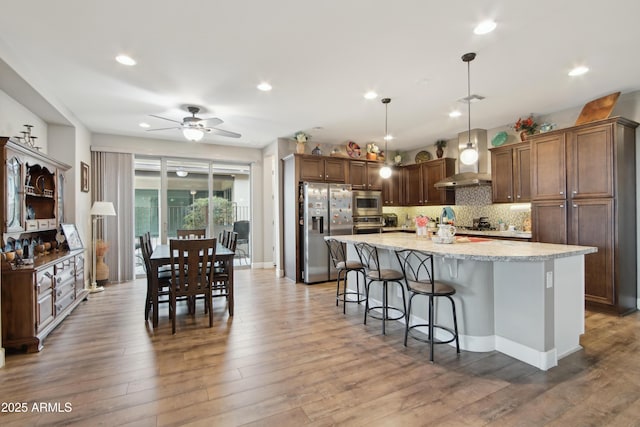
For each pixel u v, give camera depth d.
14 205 2.89
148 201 5.93
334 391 2.12
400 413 1.88
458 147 5.69
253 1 2.06
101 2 2.05
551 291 2.46
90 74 3.11
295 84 3.42
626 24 2.34
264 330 3.23
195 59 2.84
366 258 3.97
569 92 3.72
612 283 3.51
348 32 2.44
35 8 2.10
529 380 2.24
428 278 3.08
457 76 3.24
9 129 3.29
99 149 5.32
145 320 3.54
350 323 3.44
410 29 2.40
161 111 4.23
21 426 1.77
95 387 2.17
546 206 4.06
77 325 3.39
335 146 6.63
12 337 2.67
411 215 7.15
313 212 5.46
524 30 2.42
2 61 2.52
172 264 3.21
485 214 5.56
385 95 3.77
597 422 1.78
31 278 2.73
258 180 6.82
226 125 5.03
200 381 2.25
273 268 6.80
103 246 4.98
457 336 2.67
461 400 2.00
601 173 3.56
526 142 4.58
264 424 1.79
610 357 2.56
